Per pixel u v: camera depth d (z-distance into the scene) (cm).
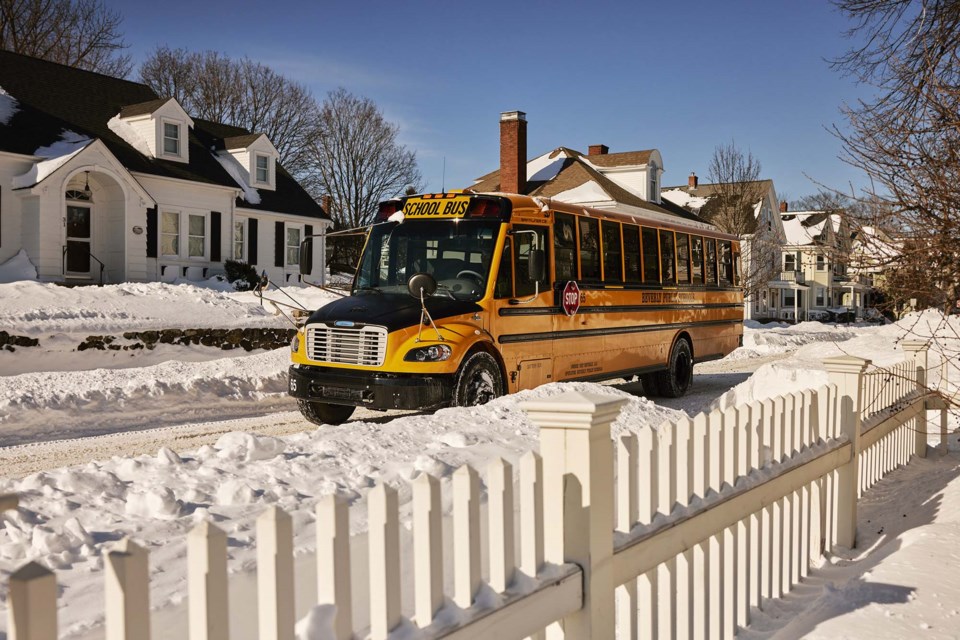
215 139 3503
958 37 860
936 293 601
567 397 284
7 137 2486
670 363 1446
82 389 1111
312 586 343
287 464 569
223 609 176
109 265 2670
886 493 721
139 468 565
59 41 4684
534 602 259
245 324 1728
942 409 889
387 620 212
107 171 2555
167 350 1556
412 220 1088
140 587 163
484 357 999
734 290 1714
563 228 1162
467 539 237
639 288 1346
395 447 638
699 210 4953
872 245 609
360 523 429
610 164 4025
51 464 808
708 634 399
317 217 3544
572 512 280
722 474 414
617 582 310
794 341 2997
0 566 376
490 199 1055
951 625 373
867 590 419
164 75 5762
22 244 2448
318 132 5934
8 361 1334
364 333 963
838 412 591
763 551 458
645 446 340
